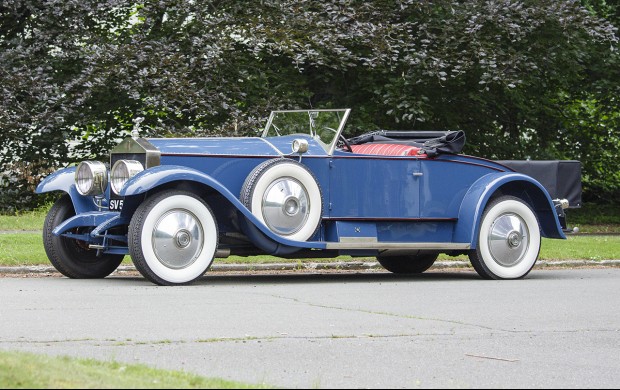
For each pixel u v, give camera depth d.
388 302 10.09
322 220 12.60
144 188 11.22
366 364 6.66
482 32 24.17
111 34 24.44
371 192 12.81
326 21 22.98
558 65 25.53
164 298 10.08
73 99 22.94
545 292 11.31
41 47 23.52
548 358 7.03
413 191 13.05
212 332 7.86
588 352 7.31
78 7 22.98
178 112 22.36
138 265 11.36
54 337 7.49
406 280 12.95
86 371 5.32
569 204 14.84
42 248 14.45
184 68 22.20
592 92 26.84
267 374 6.26
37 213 22.56
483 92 25.20
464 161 13.38
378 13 23.69
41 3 23.62
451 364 6.72
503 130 27.83
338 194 12.66
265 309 9.32
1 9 24.52
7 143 24.30
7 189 24.44
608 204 29.61
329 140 12.73
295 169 12.17
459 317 9.02
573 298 10.70
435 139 13.47
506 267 13.20
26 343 7.21
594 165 28.50
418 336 7.86
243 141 12.61
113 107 24.30
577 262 15.64
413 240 13.10
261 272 14.09
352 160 12.74
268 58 24.55
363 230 12.74
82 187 12.34
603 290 11.59
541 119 27.62
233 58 23.22
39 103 23.16
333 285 11.91
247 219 11.84
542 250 16.39
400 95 23.80
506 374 6.41
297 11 23.03
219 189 11.65
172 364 6.52
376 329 8.17
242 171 12.27
